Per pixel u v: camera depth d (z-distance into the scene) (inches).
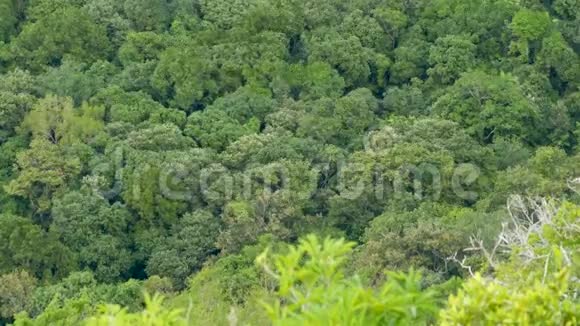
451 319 808.9
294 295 800.9
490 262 1163.9
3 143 3149.6
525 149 3117.6
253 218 2714.1
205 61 3499.0
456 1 3897.6
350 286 786.8
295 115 3255.4
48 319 1774.1
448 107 3353.8
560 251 983.6
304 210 2829.7
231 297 2036.2
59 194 2893.7
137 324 802.2
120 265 2719.0
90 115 3203.7
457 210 2581.2
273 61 3533.5
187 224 2763.3
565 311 810.2
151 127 3132.4
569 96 3565.5
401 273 832.3
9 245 2576.3
